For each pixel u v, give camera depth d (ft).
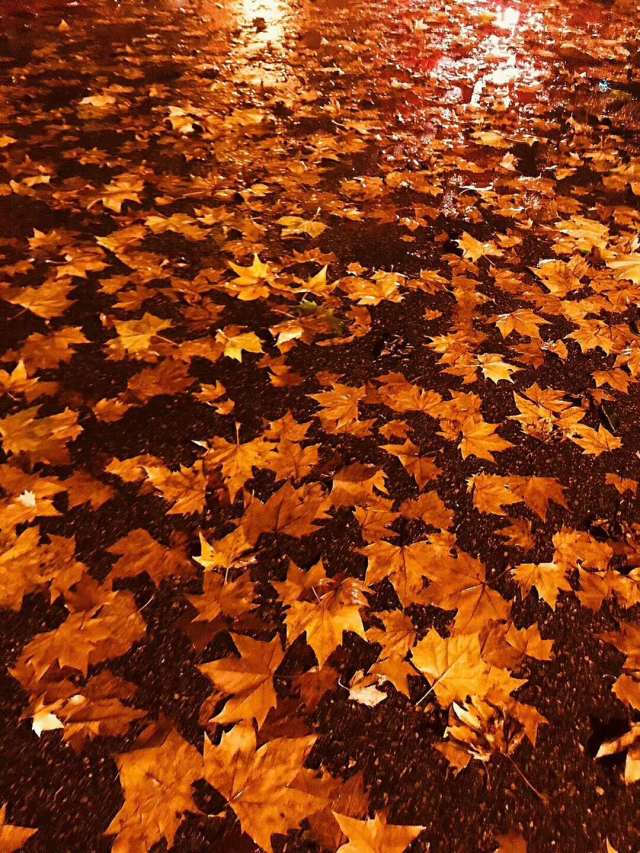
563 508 6.48
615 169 13.41
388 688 4.99
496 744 4.64
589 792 4.46
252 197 11.75
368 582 5.61
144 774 4.34
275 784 4.35
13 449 6.62
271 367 7.98
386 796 4.38
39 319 8.60
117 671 4.99
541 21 24.39
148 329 8.37
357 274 9.75
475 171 13.07
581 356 8.44
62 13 22.50
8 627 5.21
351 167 13.03
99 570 5.69
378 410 7.45
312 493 6.39
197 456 6.86
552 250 10.59
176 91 16.48
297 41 21.21
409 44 21.21
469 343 8.49
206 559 5.69
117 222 10.78
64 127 14.14
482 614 5.42
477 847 4.18
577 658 5.23
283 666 5.11
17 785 4.35
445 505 6.42
